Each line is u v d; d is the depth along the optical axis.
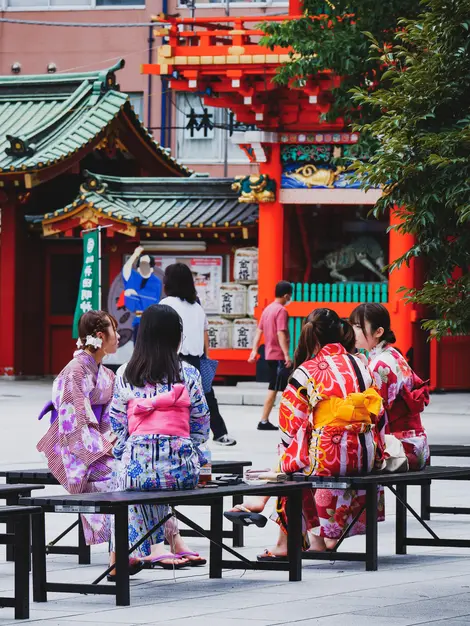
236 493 9.26
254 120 30.84
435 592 9.02
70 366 10.45
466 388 32.75
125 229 33.25
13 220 36.97
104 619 8.13
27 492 11.06
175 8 49.25
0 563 10.84
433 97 17.45
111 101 37.81
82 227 34.12
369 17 20.11
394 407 11.01
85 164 38.97
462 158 16.70
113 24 45.34
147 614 8.30
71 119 37.41
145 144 39.25
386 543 11.75
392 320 29.95
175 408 9.41
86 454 10.31
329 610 8.34
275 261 30.88
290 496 9.66
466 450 13.31
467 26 17.06
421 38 17.61
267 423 22.73
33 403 28.66
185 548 10.36
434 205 17.55
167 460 9.32
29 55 50.06
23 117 38.78
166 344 9.49
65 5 50.00
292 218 31.23
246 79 29.39
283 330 22.59
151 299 28.06
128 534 8.90
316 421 10.19
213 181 33.97
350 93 20.92
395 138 17.28
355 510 10.51
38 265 38.03
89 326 10.52
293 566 9.67
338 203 30.53
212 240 33.81
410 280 29.80
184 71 29.39
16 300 37.16
